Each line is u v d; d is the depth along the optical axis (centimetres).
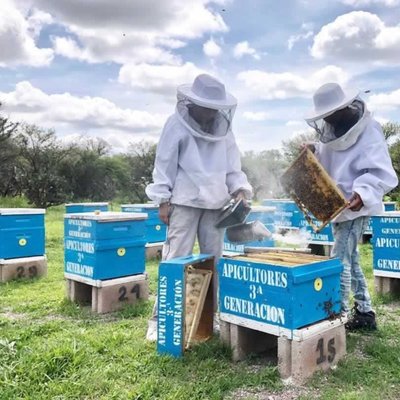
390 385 243
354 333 325
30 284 533
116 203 3175
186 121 310
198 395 229
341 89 302
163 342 281
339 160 313
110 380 247
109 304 402
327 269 259
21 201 2309
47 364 259
